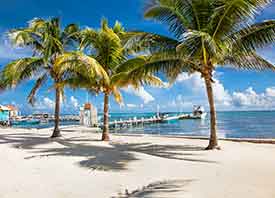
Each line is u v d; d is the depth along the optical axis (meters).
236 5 9.12
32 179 7.02
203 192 5.54
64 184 6.49
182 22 10.59
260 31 9.89
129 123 38.56
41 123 47.47
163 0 10.21
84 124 30.41
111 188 6.07
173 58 10.51
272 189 5.62
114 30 15.43
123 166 8.25
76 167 8.27
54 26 16.61
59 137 17.14
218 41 9.92
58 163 8.93
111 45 14.38
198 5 10.05
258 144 12.52
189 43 8.84
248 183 6.11
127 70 13.15
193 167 7.88
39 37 16.42
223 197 5.19
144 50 12.10
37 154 10.75
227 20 9.67
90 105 30.22
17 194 5.84
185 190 5.71
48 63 16.50
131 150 11.38
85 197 5.53
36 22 15.93
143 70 10.88
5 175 7.49
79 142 14.49
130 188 6.04
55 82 16.77
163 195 5.44
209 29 9.95
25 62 15.45
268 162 8.32
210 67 10.89
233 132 27.69
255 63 10.76
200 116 56.59
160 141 14.45
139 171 7.58
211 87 11.13
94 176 7.15
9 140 15.80
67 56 12.22
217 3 10.01
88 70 12.41
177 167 7.94
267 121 48.97
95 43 14.48
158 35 10.84
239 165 8.00
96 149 11.86
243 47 10.18
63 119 55.19
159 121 46.31
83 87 15.06
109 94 15.27
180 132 29.28
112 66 14.80
